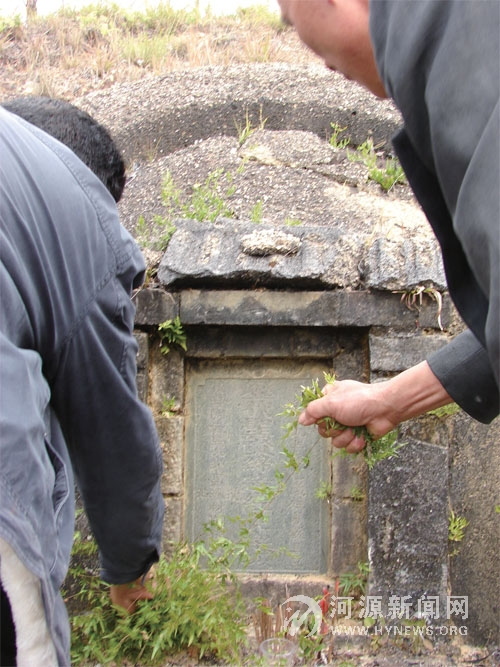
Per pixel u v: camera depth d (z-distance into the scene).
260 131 3.72
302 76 4.15
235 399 2.54
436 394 1.76
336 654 2.34
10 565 1.14
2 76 4.91
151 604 2.23
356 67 1.23
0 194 1.24
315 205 3.19
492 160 0.82
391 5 0.98
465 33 0.87
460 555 2.43
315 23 1.19
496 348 0.83
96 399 1.50
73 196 1.39
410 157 1.14
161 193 3.24
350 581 2.42
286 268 2.39
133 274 1.53
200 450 2.54
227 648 2.31
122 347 1.51
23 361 1.18
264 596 2.45
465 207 0.85
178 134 3.91
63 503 1.29
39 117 1.60
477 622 2.41
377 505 2.38
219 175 3.36
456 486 2.45
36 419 1.18
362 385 1.88
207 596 2.27
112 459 1.61
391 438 2.10
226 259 2.43
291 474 2.51
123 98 4.09
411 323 2.40
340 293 2.40
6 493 1.09
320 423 1.92
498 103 0.83
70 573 2.38
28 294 1.26
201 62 5.00
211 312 2.42
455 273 1.17
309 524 2.51
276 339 2.51
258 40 5.34
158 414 2.51
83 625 2.30
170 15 5.78
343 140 3.85
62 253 1.34
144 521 1.77
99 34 5.45
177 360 2.52
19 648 1.16
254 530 2.51
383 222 2.81
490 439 2.46
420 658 2.33
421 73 0.94
